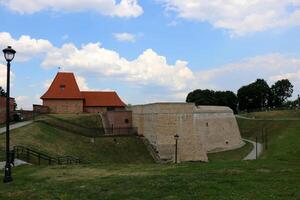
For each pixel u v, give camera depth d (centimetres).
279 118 10594
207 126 7350
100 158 4878
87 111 8125
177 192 1474
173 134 5784
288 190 1427
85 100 8212
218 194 1395
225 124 7825
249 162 2402
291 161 2436
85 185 1745
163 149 5656
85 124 6531
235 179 1680
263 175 1784
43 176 2106
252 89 15562
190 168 2172
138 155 5503
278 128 8788
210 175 1817
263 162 2375
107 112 6894
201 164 2400
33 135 4528
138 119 6506
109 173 2128
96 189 1641
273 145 6675
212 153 7088
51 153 3972
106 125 6819
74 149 4781
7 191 1705
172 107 5841
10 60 2017
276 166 2122
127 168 2333
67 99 7919
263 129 9344
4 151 3394
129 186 1652
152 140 5788
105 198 1473
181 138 5831
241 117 11912
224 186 1530
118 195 1506
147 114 6072
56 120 6131
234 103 15512
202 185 1562
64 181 1898
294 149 4653
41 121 5494
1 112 5312
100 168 2380
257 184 1554
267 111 13275
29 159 3247
